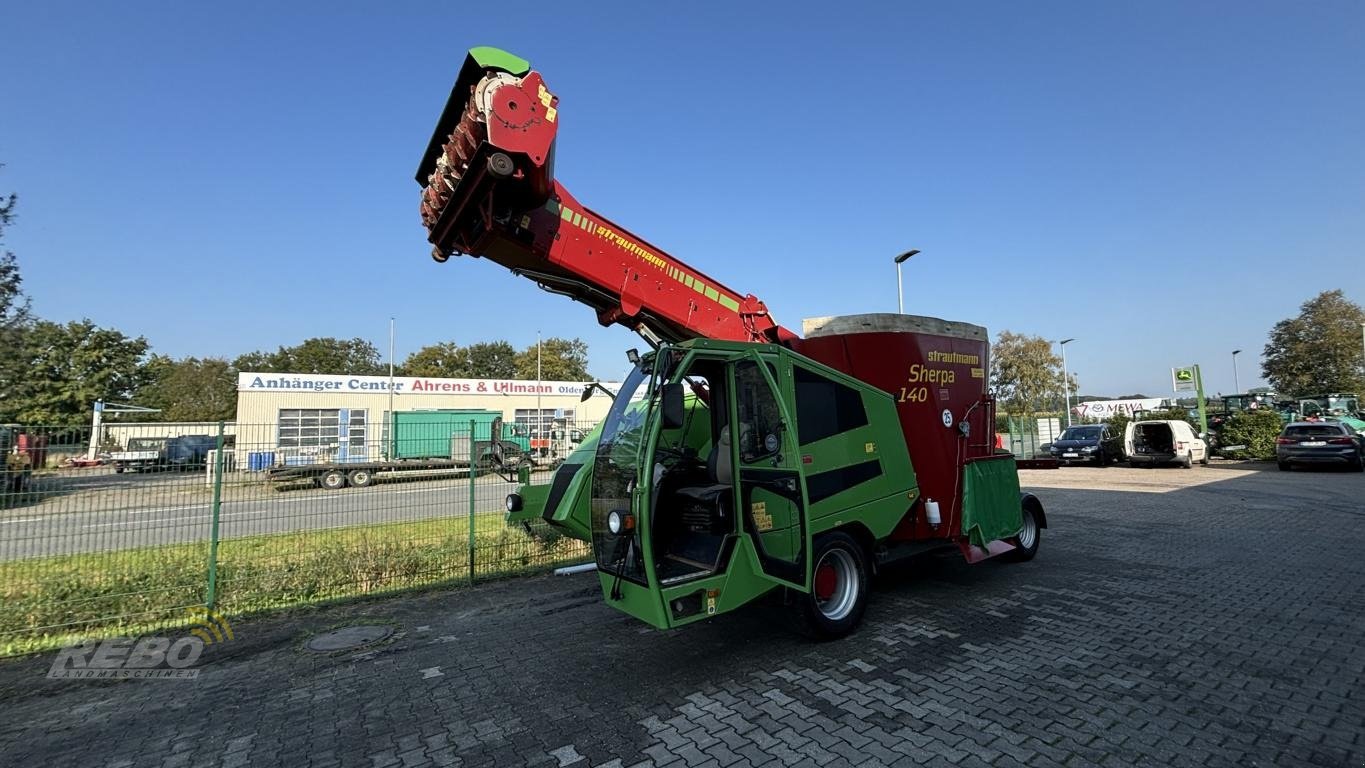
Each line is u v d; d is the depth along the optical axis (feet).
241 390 89.76
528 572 25.99
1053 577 23.36
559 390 113.50
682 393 14.84
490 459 29.14
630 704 13.67
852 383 19.39
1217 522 34.68
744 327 21.33
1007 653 15.93
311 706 14.01
